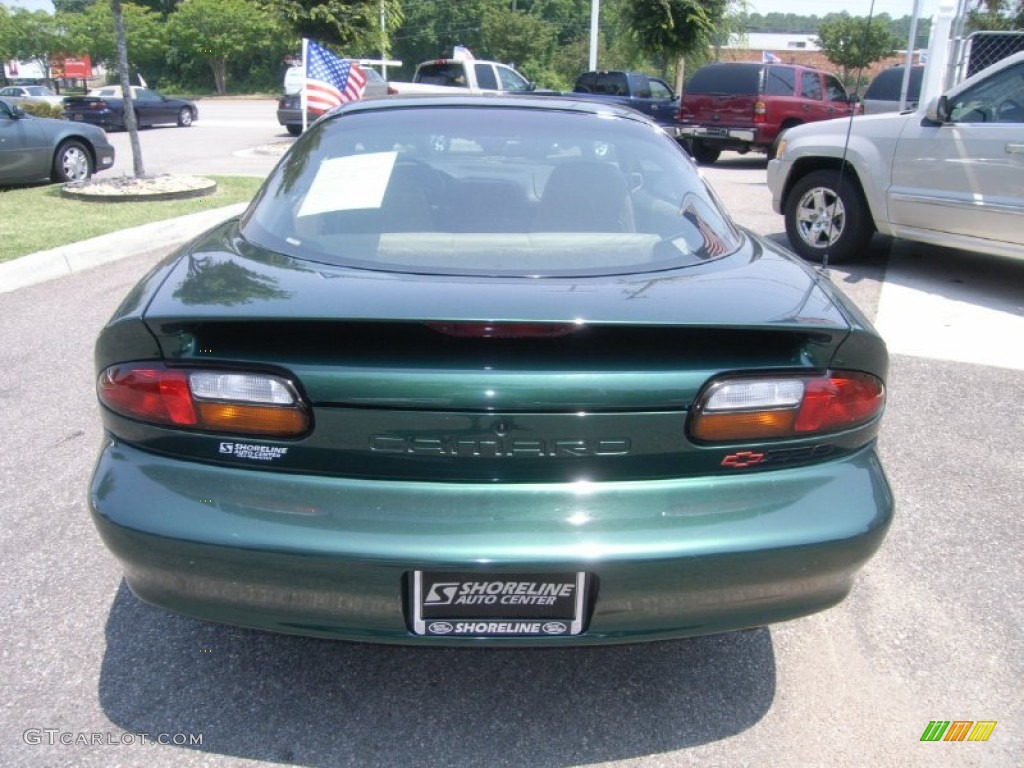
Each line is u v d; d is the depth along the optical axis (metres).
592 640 1.95
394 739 2.18
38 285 6.32
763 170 14.84
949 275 7.05
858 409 2.05
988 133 6.07
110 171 13.02
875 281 6.84
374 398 1.87
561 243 2.43
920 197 6.50
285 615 1.93
